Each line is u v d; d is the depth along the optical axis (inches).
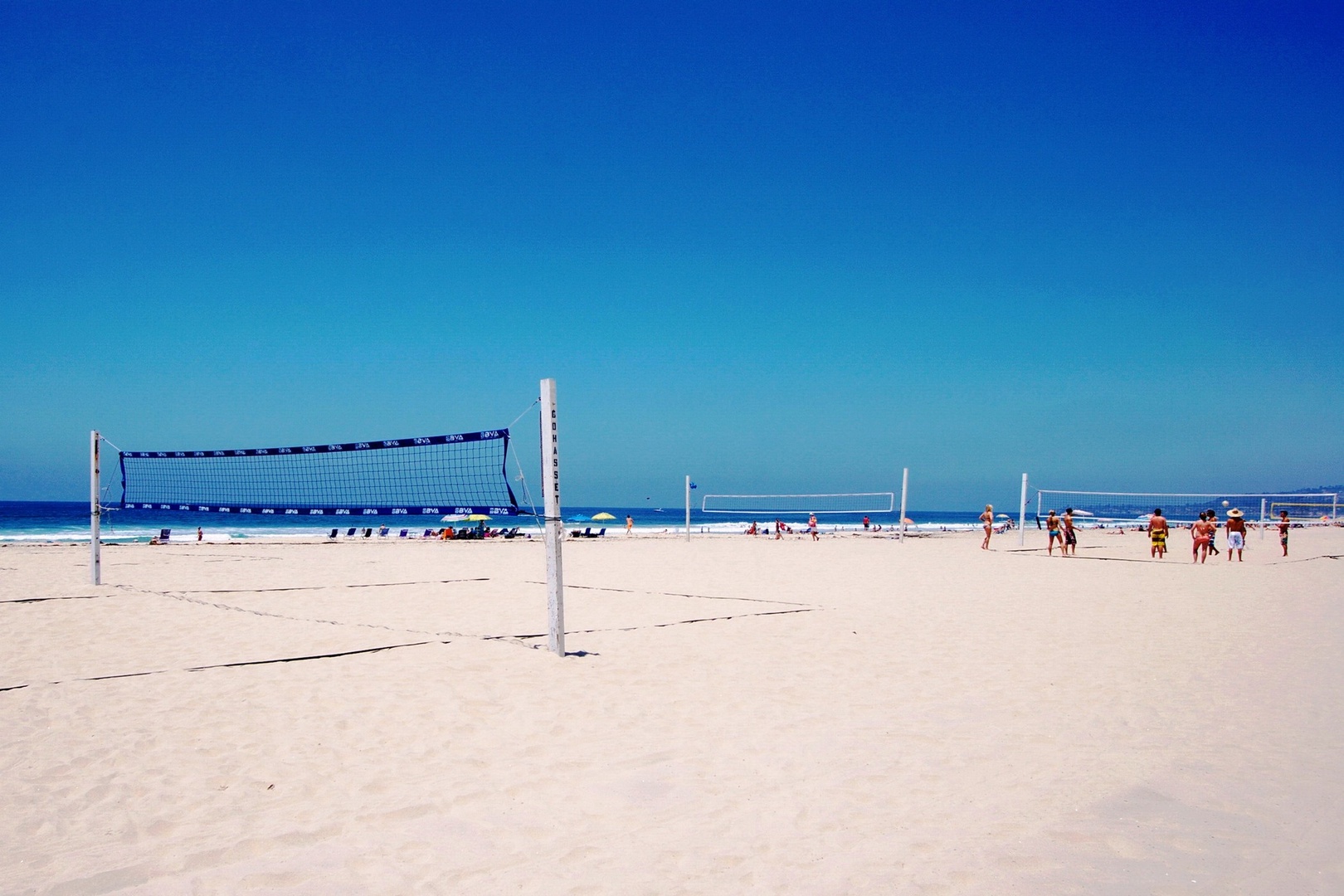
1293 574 497.0
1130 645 242.8
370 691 179.8
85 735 149.4
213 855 101.8
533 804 119.2
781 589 400.8
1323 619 298.4
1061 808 117.2
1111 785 126.3
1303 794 122.3
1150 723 160.2
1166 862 100.0
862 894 91.9
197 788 124.7
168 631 254.1
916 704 174.4
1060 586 418.9
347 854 102.8
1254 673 204.5
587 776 130.6
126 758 137.6
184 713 163.3
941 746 145.9
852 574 492.4
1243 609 325.4
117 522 1755.7
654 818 114.1
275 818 113.7
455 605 334.0
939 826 111.0
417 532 1204.5
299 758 138.2
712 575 486.6
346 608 323.0
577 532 1280.8
